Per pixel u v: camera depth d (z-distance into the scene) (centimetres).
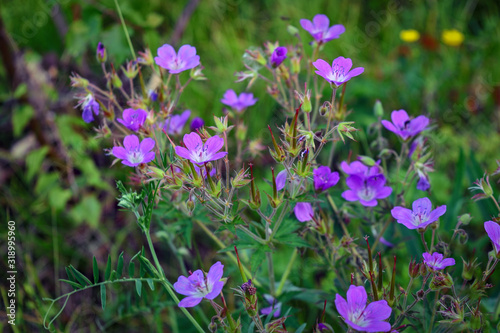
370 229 43
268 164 56
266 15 73
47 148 54
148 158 32
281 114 57
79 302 49
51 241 53
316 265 40
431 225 34
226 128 33
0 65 61
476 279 33
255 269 35
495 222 33
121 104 44
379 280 30
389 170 54
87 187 57
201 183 32
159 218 43
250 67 41
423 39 70
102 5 53
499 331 35
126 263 51
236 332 30
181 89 39
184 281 31
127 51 51
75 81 38
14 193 55
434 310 33
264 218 34
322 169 36
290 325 39
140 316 47
